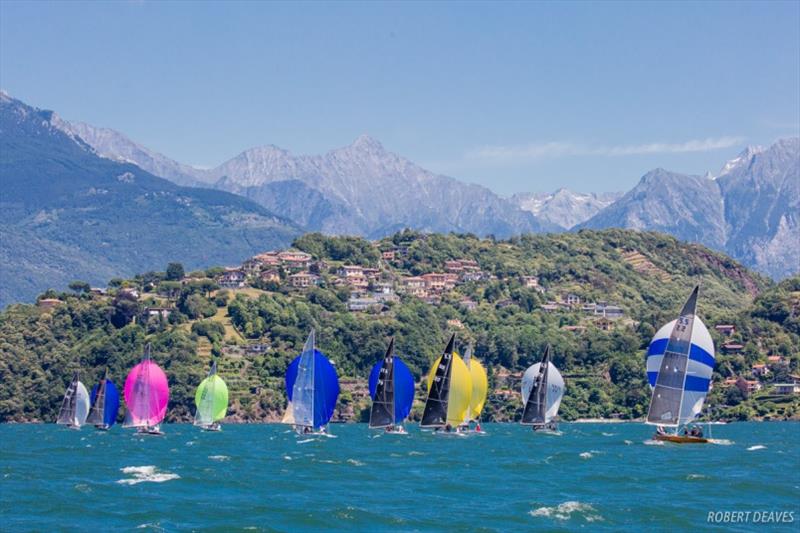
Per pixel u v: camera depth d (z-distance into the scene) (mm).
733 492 172500
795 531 138750
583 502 159000
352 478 189625
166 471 199000
